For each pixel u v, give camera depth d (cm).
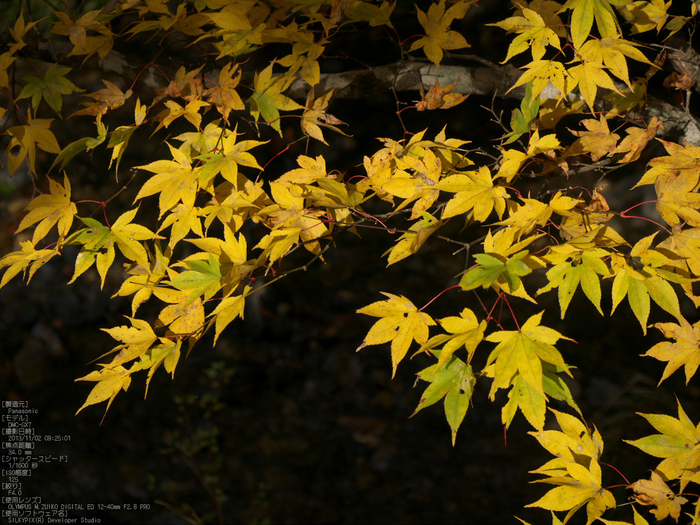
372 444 342
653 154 241
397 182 135
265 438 342
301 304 427
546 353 126
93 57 155
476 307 427
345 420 356
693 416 320
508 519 297
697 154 132
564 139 495
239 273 134
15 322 395
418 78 153
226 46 143
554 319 416
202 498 305
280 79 141
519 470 323
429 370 131
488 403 366
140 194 137
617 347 393
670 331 130
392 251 134
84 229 138
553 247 130
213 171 136
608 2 134
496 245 129
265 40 142
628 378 366
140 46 492
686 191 132
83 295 408
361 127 583
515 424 352
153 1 147
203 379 375
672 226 132
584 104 147
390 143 143
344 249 484
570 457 131
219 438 341
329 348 402
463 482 318
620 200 479
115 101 146
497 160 140
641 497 130
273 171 536
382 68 153
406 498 310
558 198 130
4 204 474
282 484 316
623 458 287
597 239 132
